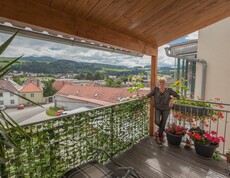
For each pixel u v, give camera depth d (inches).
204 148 107.0
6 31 60.2
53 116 74.2
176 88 151.7
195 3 84.6
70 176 65.2
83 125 87.2
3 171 57.7
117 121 111.9
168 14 90.5
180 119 134.8
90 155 93.0
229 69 155.7
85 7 70.8
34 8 60.2
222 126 156.6
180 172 95.0
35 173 67.9
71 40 85.4
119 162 105.3
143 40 122.6
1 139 46.1
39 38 72.1
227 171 95.6
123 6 76.4
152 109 146.4
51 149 73.1
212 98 169.8
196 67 185.8
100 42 89.1
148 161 106.3
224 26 158.7
